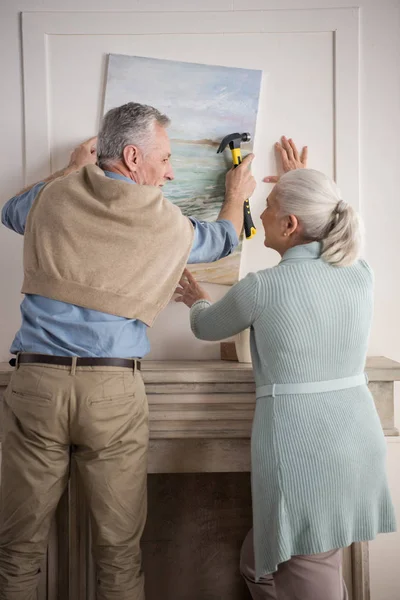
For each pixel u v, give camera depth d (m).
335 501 1.51
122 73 2.20
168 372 1.90
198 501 2.33
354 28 2.21
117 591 1.72
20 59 2.22
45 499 1.70
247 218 2.14
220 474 2.32
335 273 1.59
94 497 1.70
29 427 1.65
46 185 1.77
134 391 1.70
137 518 1.75
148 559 2.33
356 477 1.53
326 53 2.23
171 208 1.75
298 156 2.22
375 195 2.25
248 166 2.24
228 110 2.21
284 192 1.67
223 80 2.21
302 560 1.57
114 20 2.21
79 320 1.65
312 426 1.52
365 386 1.65
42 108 2.22
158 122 1.85
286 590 1.60
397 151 2.24
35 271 1.69
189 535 2.33
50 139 2.23
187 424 1.92
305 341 1.55
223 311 1.65
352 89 2.22
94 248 1.67
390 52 2.22
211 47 2.22
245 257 2.26
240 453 1.95
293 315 1.55
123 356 1.69
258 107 2.22
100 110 2.23
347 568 2.20
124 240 1.67
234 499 2.32
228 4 2.21
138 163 1.81
